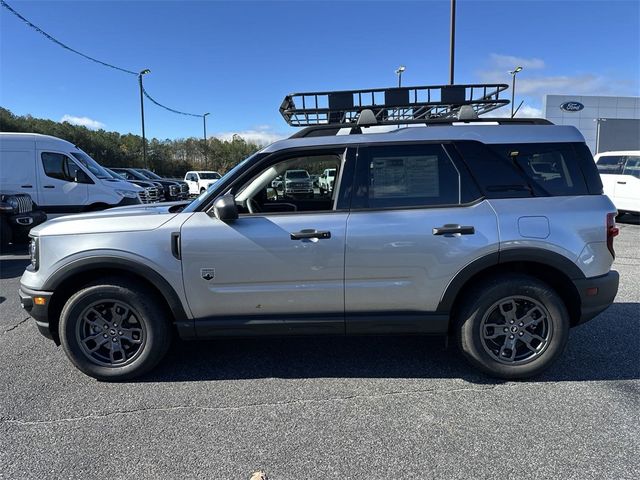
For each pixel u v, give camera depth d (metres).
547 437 2.75
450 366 3.77
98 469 2.51
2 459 2.61
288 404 3.19
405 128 3.52
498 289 3.35
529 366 3.44
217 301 3.42
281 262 3.35
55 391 3.42
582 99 33.16
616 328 4.54
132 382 3.55
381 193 3.43
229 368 3.79
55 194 11.02
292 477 2.43
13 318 5.14
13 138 10.72
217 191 3.50
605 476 2.40
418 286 3.38
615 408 3.07
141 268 3.36
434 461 2.55
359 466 2.51
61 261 3.39
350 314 3.46
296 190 3.72
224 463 2.55
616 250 8.83
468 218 3.33
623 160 12.81
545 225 3.32
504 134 3.48
